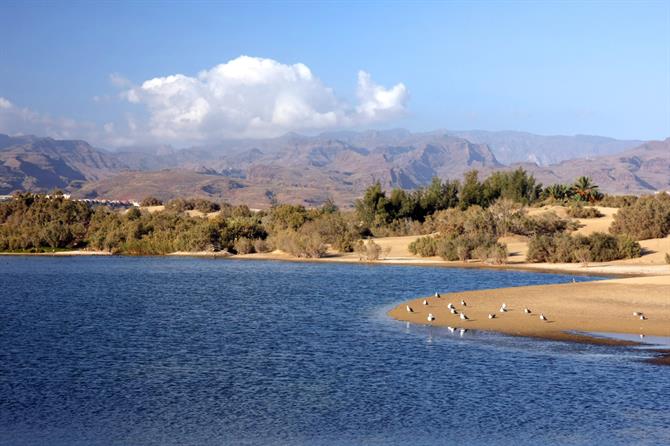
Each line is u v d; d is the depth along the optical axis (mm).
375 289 60469
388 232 126375
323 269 84562
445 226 108938
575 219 116750
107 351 32344
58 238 124438
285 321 41250
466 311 42625
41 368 28859
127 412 22906
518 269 83250
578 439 20406
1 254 117750
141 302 51344
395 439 20516
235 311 46000
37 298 54094
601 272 76625
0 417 22422
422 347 32531
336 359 30234
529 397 24234
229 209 157250
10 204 139500
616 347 31906
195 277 73562
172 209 179875
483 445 20016
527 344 32781
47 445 20094
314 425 21672
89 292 58625
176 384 26250
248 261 100688
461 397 24312
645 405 23297
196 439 20562
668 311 41125
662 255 87562
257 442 20328
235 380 26812
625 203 142375
